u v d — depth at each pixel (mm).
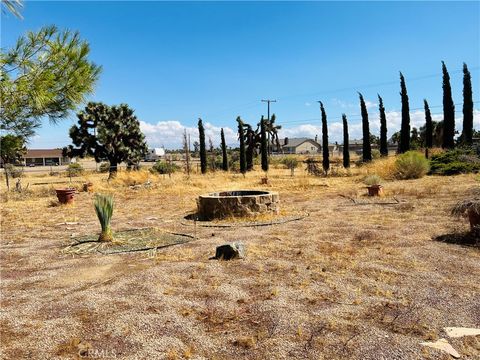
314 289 5020
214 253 7168
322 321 4047
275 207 11523
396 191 15453
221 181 25625
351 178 24609
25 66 4266
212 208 11344
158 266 6418
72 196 16078
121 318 4262
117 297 4941
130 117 37531
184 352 3490
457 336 3627
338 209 12188
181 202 16031
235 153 65812
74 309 4570
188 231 9672
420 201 12500
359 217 10375
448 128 29031
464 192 13523
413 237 7629
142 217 12453
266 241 8062
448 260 6008
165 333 3898
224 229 9734
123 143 36750
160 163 37688
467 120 28391
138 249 7730
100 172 44531
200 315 4324
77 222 11641
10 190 21594
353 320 4062
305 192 18141
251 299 4754
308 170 32719
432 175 21203
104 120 35875
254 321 4121
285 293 4898
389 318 4074
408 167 20609
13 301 4965
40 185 26531
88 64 4656
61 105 4629
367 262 6109
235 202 11164
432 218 9461
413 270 5629
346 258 6406
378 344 3520
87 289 5336
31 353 3551
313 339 3668
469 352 3344
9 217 12828
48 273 6293
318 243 7613
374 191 14828
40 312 4523
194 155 77312
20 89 4156
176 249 7703
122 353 3521
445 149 27016
